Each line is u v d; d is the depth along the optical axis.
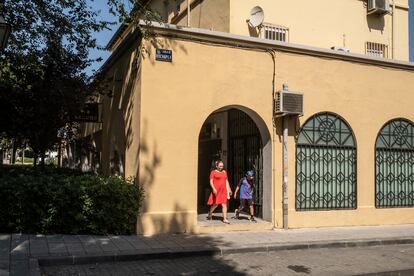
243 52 11.47
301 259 8.87
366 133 13.01
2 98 12.68
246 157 13.09
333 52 12.51
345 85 12.76
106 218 9.76
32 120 12.74
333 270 8.02
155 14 10.65
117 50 12.25
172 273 7.52
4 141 15.95
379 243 10.62
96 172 17.72
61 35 12.67
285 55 11.97
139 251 8.46
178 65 10.73
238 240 9.95
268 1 14.20
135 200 10.06
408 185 13.62
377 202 13.04
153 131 10.40
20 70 12.66
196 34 10.89
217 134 14.92
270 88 11.75
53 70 12.71
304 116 12.13
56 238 9.16
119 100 12.78
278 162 11.75
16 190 9.27
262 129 11.94
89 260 7.93
